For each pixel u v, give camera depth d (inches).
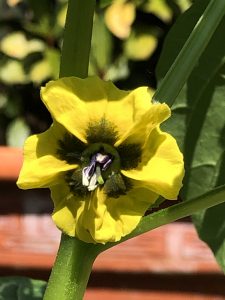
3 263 5.9
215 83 3.1
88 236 2.4
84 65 2.7
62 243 2.7
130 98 2.3
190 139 3.2
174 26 3.1
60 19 6.4
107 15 6.2
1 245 5.8
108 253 5.8
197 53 2.6
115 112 2.4
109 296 5.9
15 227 5.8
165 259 5.8
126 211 2.4
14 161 5.5
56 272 2.7
